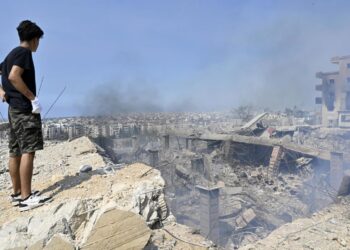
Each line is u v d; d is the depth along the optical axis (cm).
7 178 808
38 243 434
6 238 437
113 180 635
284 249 840
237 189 3247
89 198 535
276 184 3478
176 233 580
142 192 585
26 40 480
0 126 890
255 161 4341
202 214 2248
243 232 2408
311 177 3394
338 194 1742
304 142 4759
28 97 468
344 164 3055
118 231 448
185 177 3228
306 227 1013
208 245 562
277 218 2661
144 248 469
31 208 498
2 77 488
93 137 2342
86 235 466
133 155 3231
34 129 489
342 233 934
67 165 909
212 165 4053
